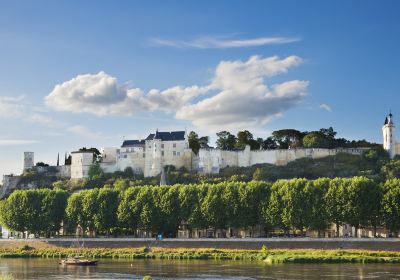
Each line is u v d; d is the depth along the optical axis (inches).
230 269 6195.9
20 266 6973.4
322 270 5940.0
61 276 5925.2
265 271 5949.8
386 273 5615.2
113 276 5851.4
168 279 5521.7
